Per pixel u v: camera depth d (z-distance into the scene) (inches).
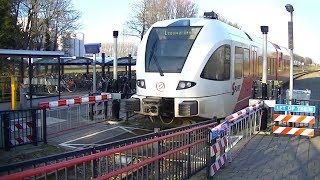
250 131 442.0
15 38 1386.6
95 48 700.0
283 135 456.4
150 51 485.1
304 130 436.1
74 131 488.4
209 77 469.7
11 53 613.6
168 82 458.3
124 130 502.6
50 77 751.7
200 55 465.1
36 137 401.7
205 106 462.3
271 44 946.1
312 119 436.1
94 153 179.6
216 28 496.7
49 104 460.8
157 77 465.1
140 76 480.4
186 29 484.1
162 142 244.2
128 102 481.7
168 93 457.4
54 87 752.3
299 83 1636.3
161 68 467.5
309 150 380.8
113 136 465.7
